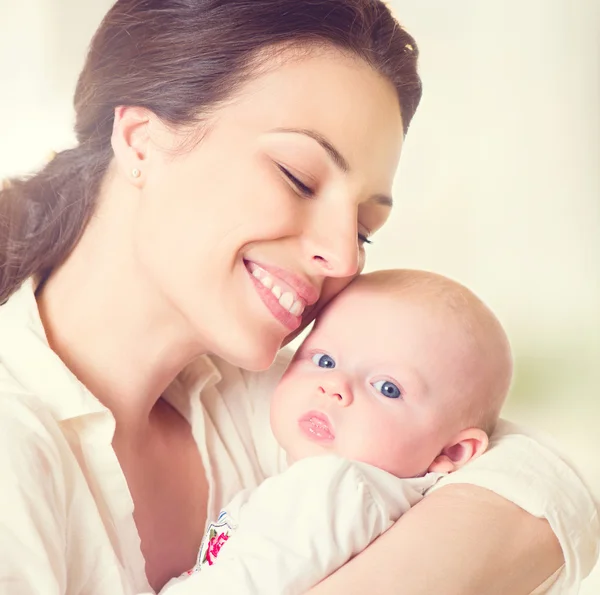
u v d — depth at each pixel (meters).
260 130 1.12
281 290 1.17
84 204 1.22
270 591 0.93
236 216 1.12
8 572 0.84
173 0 1.18
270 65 1.13
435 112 2.82
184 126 1.15
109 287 1.17
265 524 1.00
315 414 1.21
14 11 2.24
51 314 1.19
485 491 1.06
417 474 1.22
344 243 1.16
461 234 2.84
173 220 1.14
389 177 1.24
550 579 1.06
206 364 1.40
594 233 2.82
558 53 2.84
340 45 1.15
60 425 1.06
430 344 1.22
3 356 1.09
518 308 2.83
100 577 1.00
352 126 1.14
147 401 1.24
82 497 1.00
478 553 0.97
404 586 0.91
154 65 1.17
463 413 1.23
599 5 2.84
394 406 1.20
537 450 1.15
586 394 2.74
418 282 1.30
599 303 2.79
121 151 1.18
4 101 2.22
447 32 2.81
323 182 1.16
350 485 1.02
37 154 2.19
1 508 0.87
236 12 1.14
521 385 2.75
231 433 1.40
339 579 0.92
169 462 1.29
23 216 1.25
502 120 2.83
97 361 1.18
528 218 2.84
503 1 2.80
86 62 1.30
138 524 1.19
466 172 2.84
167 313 1.18
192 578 0.97
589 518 1.09
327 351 1.26
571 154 2.84
